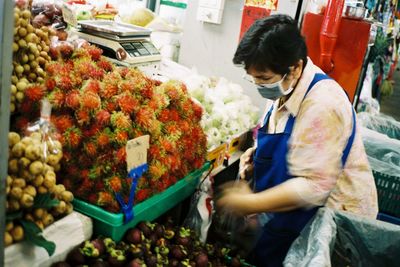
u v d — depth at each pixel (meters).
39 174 0.95
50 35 1.36
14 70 1.14
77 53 1.39
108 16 2.42
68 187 1.14
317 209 1.43
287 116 1.42
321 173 1.24
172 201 1.44
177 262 1.29
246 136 2.27
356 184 1.40
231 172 2.11
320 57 2.06
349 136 1.29
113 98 1.21
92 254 1.08
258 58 1.17
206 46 2.49
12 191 0.90
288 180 1.31
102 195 1.12
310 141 1.25
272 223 1.50
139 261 1.14
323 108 1.24
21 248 0.93
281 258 1.52
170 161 1.28
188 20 2.50
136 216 1.23
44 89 1.15
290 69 1.23
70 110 1.17
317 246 1.12
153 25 2.46
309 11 2.18
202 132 1.51
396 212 2.24
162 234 1.34
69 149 1.13
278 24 1.18
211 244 1.53
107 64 1.40
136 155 1.17
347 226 1.36
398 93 5.12
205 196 1.55
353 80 2.05
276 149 1.43
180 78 2.09
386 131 2.68
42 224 0.98
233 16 2.37
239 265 1.45
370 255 1.37
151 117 1.23
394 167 2.21
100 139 1.14
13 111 1.13
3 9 0.65
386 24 3.33
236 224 1.56
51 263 1.02
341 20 2.02
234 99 2.25
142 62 1.91
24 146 0.93
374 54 3.13
